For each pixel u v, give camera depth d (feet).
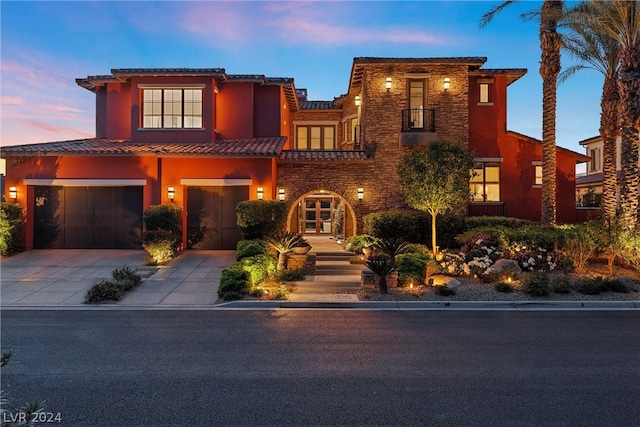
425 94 56.75
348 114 70.79
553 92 50.55
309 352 20.92
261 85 62.18
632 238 37.81
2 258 46.55
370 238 47.98
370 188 55.93
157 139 56.59
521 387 16.72
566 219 59.36
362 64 55.67
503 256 42.32
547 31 49.96
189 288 35.35
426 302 31.40
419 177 42.75
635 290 34.22
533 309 30.27
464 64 55.52
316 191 55.67
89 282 36.88
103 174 51.06
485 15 51.65
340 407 15.01
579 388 16.63
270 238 43.14
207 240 52.75
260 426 13.66
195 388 16.58
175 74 55.77
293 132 74.28
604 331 24.59
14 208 48.60
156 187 51.13
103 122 62.23
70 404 15.12
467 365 19.15
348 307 30.96
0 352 20.53
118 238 52.19
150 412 14.57
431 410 14.78
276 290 33.47
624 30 42.04
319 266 42.55
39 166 50.85
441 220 49.73
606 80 52.95
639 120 42.14
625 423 13.91
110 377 17.63
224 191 52.80
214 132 57.77
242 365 19.11
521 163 59.16
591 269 40.88
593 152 98.58
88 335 23.58
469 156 43.16
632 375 17.99
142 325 25.75
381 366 19.02
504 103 59.47
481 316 28.22
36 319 26.99
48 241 51.93
